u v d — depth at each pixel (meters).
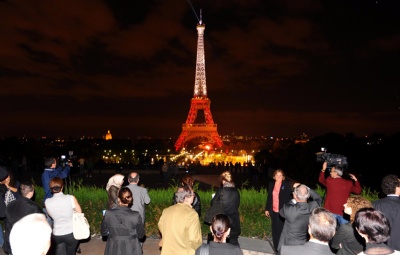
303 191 6.73
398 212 6.34
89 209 12.17
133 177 8.88
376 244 4.24
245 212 11.76
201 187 26.84
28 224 3.28
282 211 6.84
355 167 48.41
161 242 6.70
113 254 6.87
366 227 4.29
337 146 52.75
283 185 9.35
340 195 8.10
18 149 71.12
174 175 35.09
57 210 7.71
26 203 7.38
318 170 53.78
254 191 13.82
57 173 10.20
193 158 134.00
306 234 6.67
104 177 34.22
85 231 7.87
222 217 5.18
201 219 11.56
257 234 11.23
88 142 151.75
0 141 71.62
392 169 45.44
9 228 7.36
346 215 8.09
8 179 8.88
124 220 6.93
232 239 8.91
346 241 5.47
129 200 7.09
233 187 9.05
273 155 66.06
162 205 12.16
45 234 3.29
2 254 9.41
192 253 6.40
